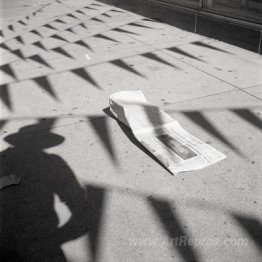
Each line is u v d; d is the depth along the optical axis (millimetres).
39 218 2289
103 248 2043
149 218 2240
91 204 2381
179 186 2502
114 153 2916
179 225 2176
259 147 2908
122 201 2393
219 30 5848
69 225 2219
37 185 2594
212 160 2732
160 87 4160
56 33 6965
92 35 6660
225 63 4855
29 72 4883
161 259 1959
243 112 3477
